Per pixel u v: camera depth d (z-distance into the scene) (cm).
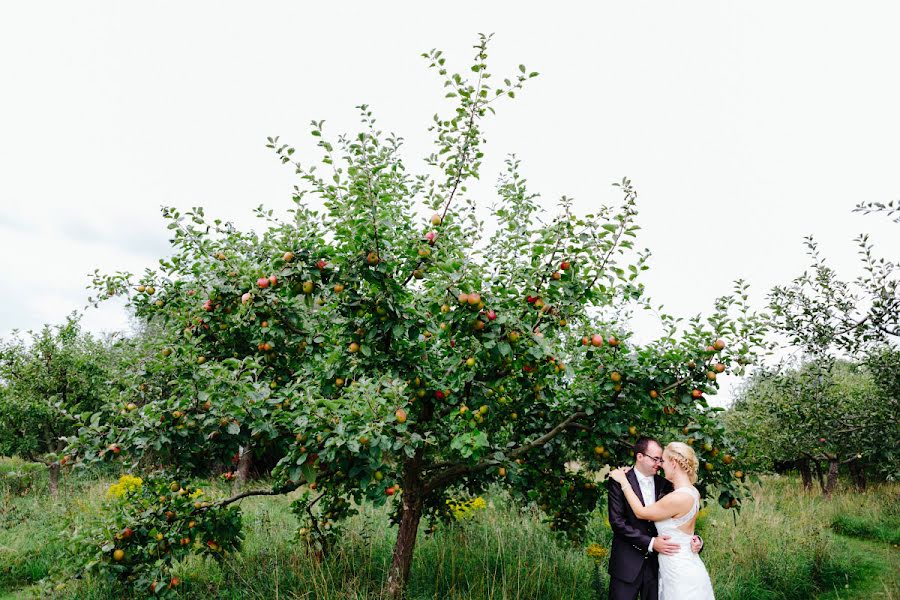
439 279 374
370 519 670
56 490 1060
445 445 470
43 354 1182
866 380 1098
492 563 562
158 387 455
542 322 392
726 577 580
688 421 440
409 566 474
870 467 1205
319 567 501
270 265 428
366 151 368
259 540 625
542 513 704
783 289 796
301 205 421
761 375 870
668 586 357
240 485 956
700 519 730
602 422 432
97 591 488
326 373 414
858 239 708
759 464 474
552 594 510
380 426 342
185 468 475
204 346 493
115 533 436
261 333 452
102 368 1202
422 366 419
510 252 453
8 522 786
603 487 497
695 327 416
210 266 453
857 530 835
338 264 388
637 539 370
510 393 464
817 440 861
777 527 723
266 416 390
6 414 1143
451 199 447
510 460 462
